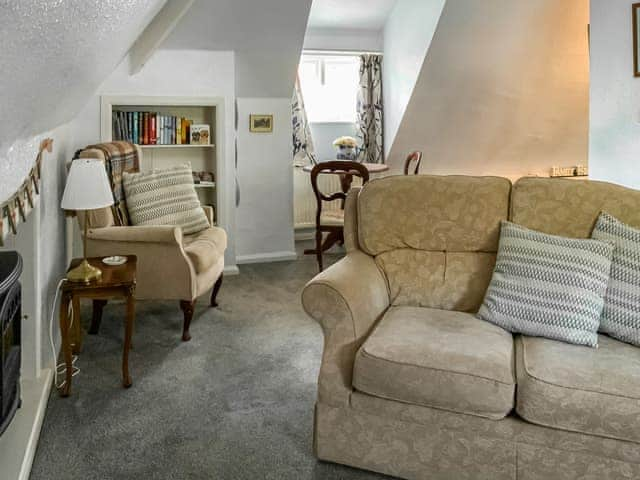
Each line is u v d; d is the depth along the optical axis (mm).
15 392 1856
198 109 4859
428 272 2408
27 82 1242
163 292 3170
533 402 1687
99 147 3428
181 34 4305
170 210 3686
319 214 4711
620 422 1612
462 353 1830
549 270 2051
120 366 2855
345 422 1973
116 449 2102
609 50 3643
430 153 5961
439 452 1851
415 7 4953
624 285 2010
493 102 5430
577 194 2246
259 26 4355
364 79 5867
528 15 4602
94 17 1348
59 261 3219
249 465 2014
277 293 4199
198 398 2516
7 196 1851
